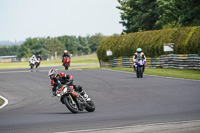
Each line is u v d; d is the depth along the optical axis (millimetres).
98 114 38625
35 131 28969
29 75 106062
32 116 39188
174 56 116000
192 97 51219
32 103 53438
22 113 42938
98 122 32656
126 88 65938
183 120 32219
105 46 155250
